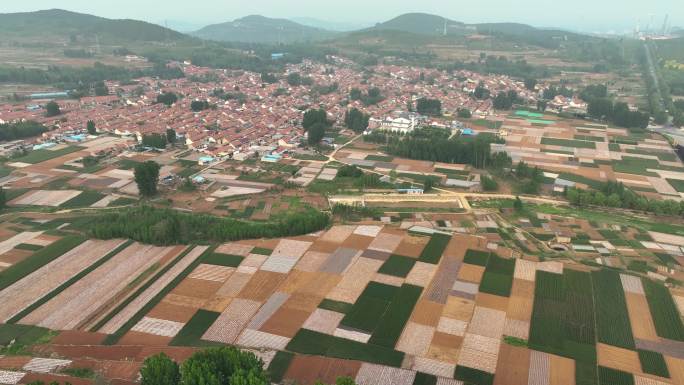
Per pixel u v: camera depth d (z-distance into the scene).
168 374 84.94
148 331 110.44
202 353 89.12
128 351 103.06
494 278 134.25
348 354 102.56
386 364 99.75
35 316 116.75
